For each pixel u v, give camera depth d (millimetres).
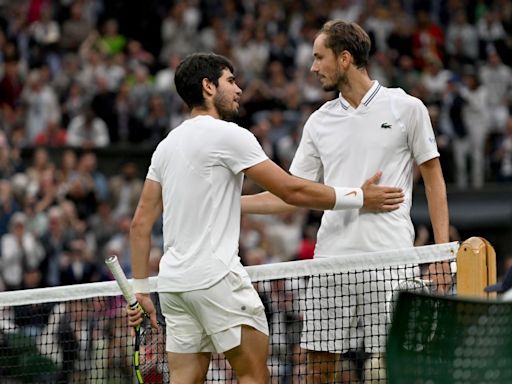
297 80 46656
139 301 14773
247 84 47031
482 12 55281
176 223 14219
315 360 16016
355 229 15445
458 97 47062
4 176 38469
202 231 14055
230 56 48625
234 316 14047
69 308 20297
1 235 34906
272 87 46156
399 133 15305
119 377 20156
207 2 51781
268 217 37688
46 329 20125
